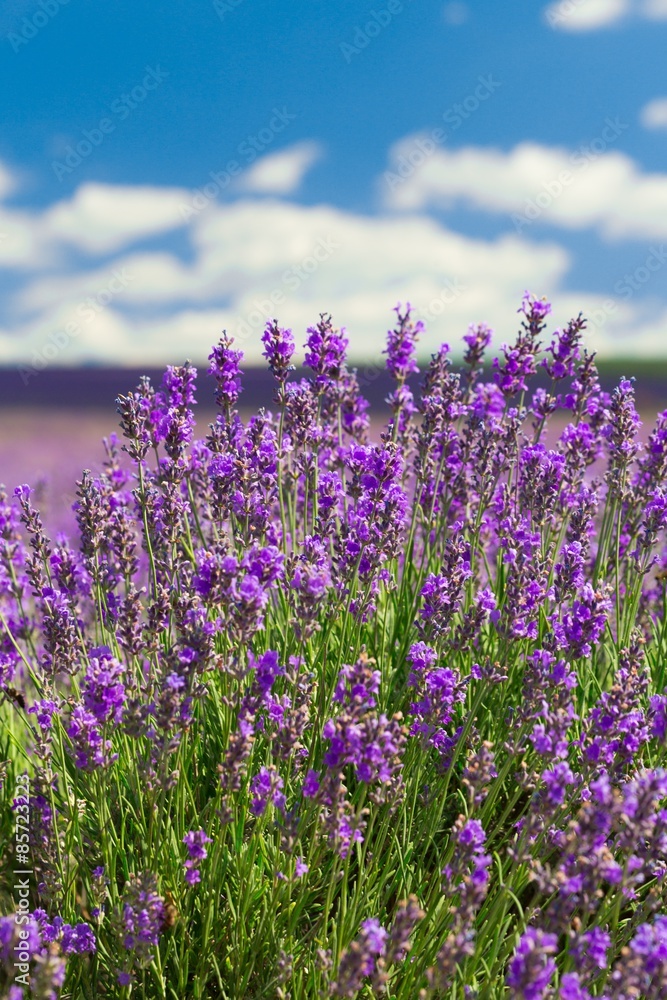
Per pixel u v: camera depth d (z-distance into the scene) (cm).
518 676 101
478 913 92
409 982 90
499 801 98
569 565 96
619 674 92
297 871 91
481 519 104
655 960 84
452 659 98
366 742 89
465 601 104
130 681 92
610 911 90
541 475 102
